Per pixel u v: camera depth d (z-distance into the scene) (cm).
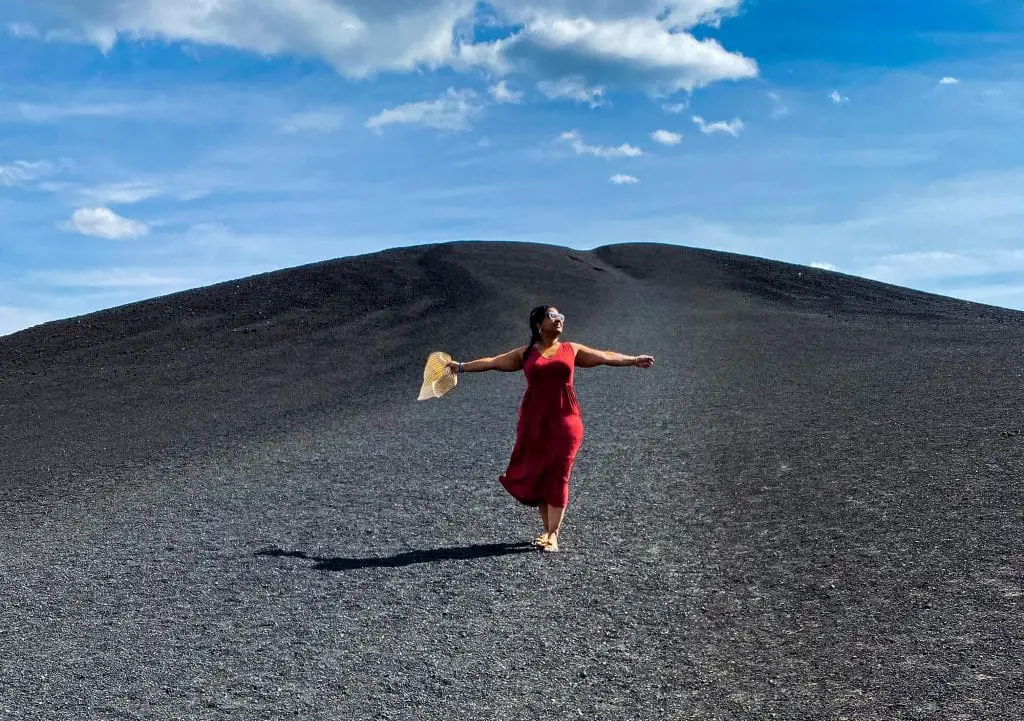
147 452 1139
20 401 1711
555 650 463
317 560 633
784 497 720
